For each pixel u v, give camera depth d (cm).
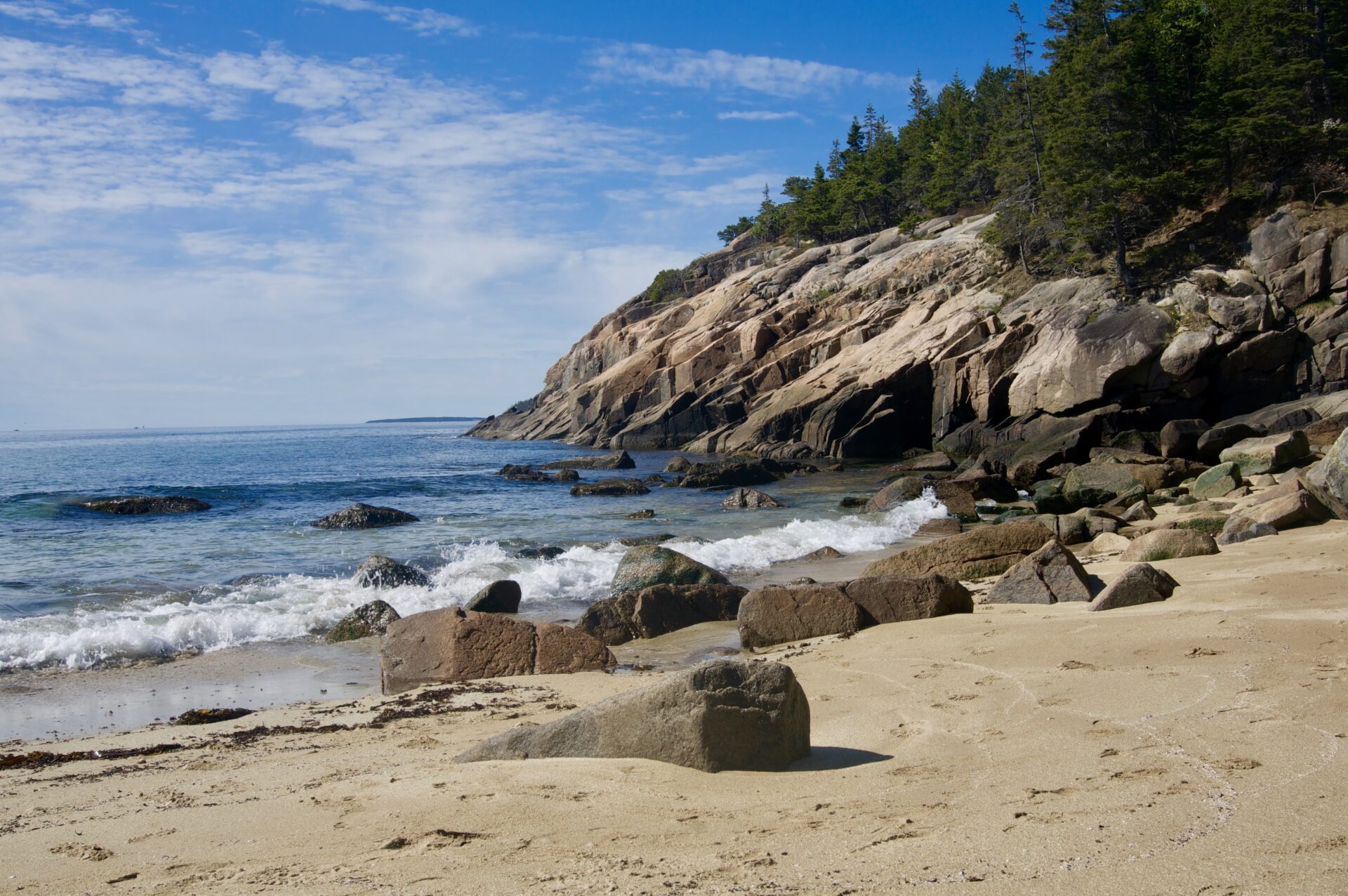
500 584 1488
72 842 506
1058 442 3731
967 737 623
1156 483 2688
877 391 4891
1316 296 3806
